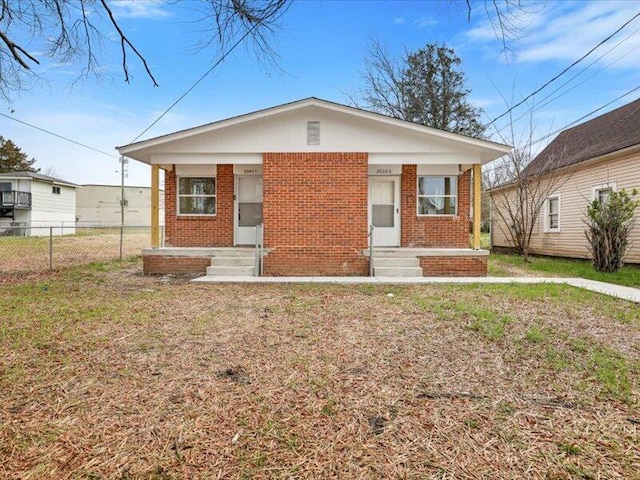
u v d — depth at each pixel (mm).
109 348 3904
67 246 16719
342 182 9477
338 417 2584
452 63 22641
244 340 4199
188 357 3680
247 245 10727
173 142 9562
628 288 7527
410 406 2744
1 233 25250
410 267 9453
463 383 3137
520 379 3215
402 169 10727
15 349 3842
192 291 7199
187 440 2305
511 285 7836
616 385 3072
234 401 2801
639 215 11133
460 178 10805
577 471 2031
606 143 12859
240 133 9531
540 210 15539
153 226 9961
